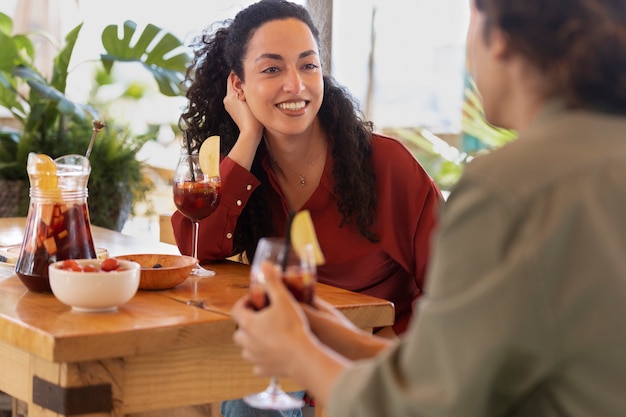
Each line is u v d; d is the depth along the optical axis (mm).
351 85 5398
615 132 1058
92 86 4973
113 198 4328
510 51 1104
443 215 1069
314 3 3500
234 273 2191
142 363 1625
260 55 2289
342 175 2318
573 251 988
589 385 1000
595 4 1068
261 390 1759
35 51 4891
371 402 1046
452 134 5539
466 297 992
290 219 1354
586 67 1052
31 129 4328
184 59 4434
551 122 1078
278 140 2361
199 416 2449
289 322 1175
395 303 2418
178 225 2395
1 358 1728
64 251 1873
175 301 1831
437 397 997
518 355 984
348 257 2340
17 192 4301
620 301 987
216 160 2162
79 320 1645
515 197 1000
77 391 1562
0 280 2027
